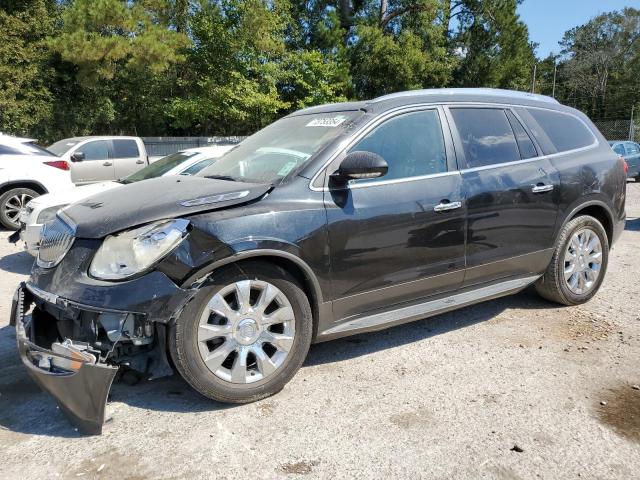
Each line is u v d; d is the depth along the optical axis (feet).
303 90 85.56
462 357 12.31
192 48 75.82
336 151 11.23
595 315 14.93
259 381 10.16
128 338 9.07
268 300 10.09
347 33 103.96
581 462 8.39
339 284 10.93
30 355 9.21
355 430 9.32
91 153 42.93
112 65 67.05
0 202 29.27
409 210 11.61
